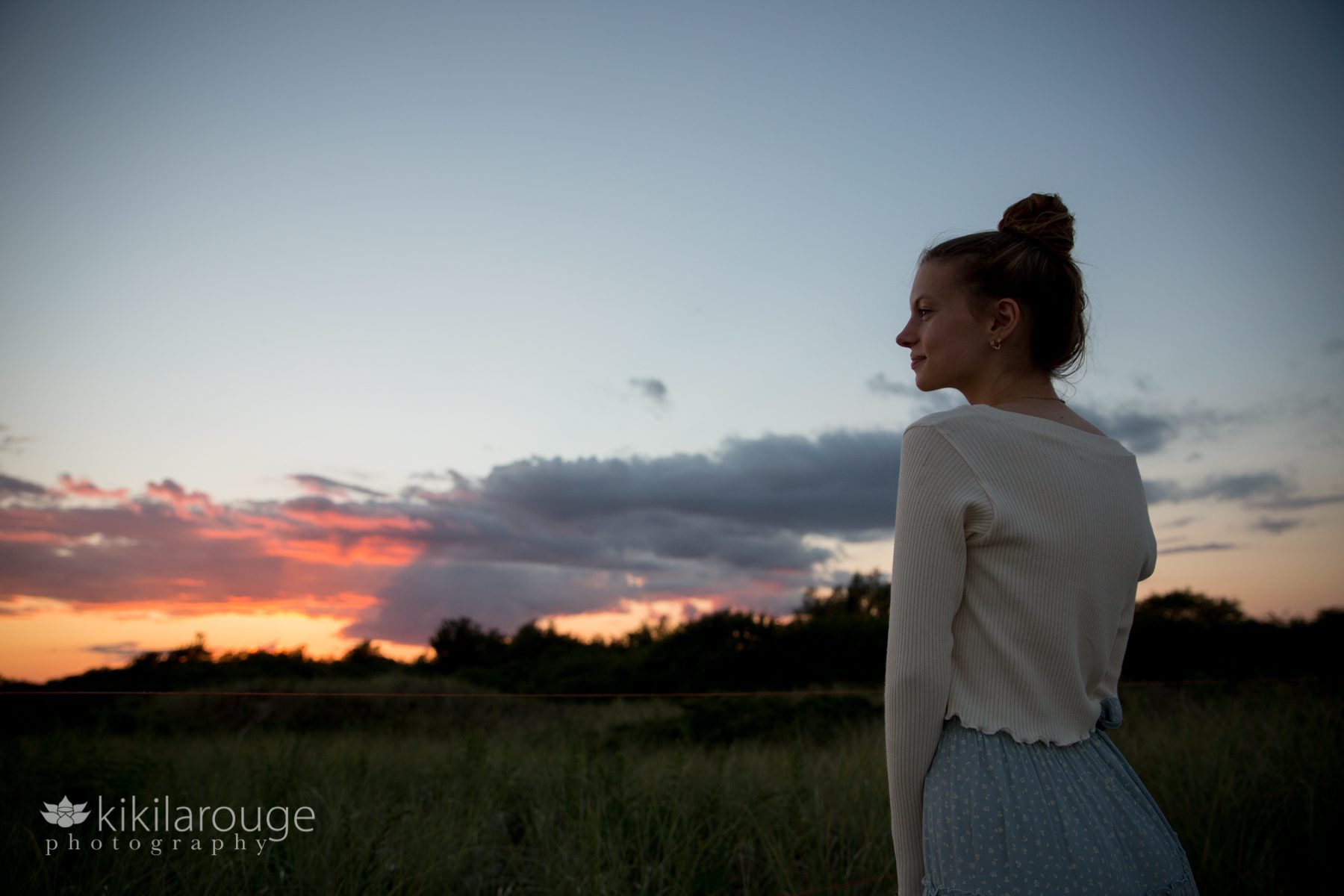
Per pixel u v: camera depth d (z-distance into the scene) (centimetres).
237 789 428
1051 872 104
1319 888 330
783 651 1962
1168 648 1352
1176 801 395
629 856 350
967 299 126
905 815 114
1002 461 111
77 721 541
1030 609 110
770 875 353
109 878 281
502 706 1205
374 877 299
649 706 1202
